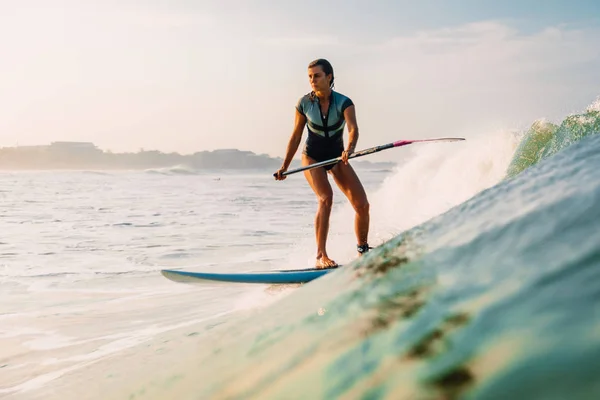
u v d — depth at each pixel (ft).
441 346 2.23
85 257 26.91
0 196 92.48
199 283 15.31
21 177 253.85
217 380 3.22
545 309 2.11
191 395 3.21
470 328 2.25
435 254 3.45
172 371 4.10
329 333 2.99
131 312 15.71
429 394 1.93
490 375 1.86
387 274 3.51
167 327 13.55
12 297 18.30
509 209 3.67
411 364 2.20
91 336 13.38
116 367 7.25
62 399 6.46
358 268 4.06
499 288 2.53
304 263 21.11
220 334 4.52
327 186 15.65
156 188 128.98
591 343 1.76
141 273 22.22
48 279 21.35
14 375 10.66
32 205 69.62
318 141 15.71
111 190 118.11
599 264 2.30
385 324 2.74
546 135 23.62
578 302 2.07
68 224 44.27
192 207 64.08
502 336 2.07
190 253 27.58
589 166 3.98
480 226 3.56
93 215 53.36
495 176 31.50
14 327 14.55
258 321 4.16
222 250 28.43
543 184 3.94
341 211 37.70
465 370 1.97
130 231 38.45
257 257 25.40
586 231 2.76
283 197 85.97
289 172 16.02
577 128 20.49
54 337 13.46
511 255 2.87
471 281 2.78
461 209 4.27
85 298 17.95
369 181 172.65
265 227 40.34
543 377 1.71
